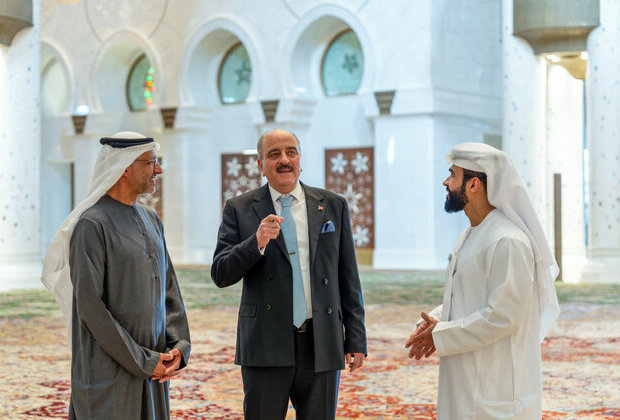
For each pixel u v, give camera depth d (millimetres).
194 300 10969
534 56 13820
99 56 19656
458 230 16719
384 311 9508
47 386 5578
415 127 16062
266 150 3312
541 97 13891
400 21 16094
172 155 18984
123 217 3012
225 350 7035
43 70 21328
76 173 19984
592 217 13508
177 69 18719
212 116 19031
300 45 17391
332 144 17594
